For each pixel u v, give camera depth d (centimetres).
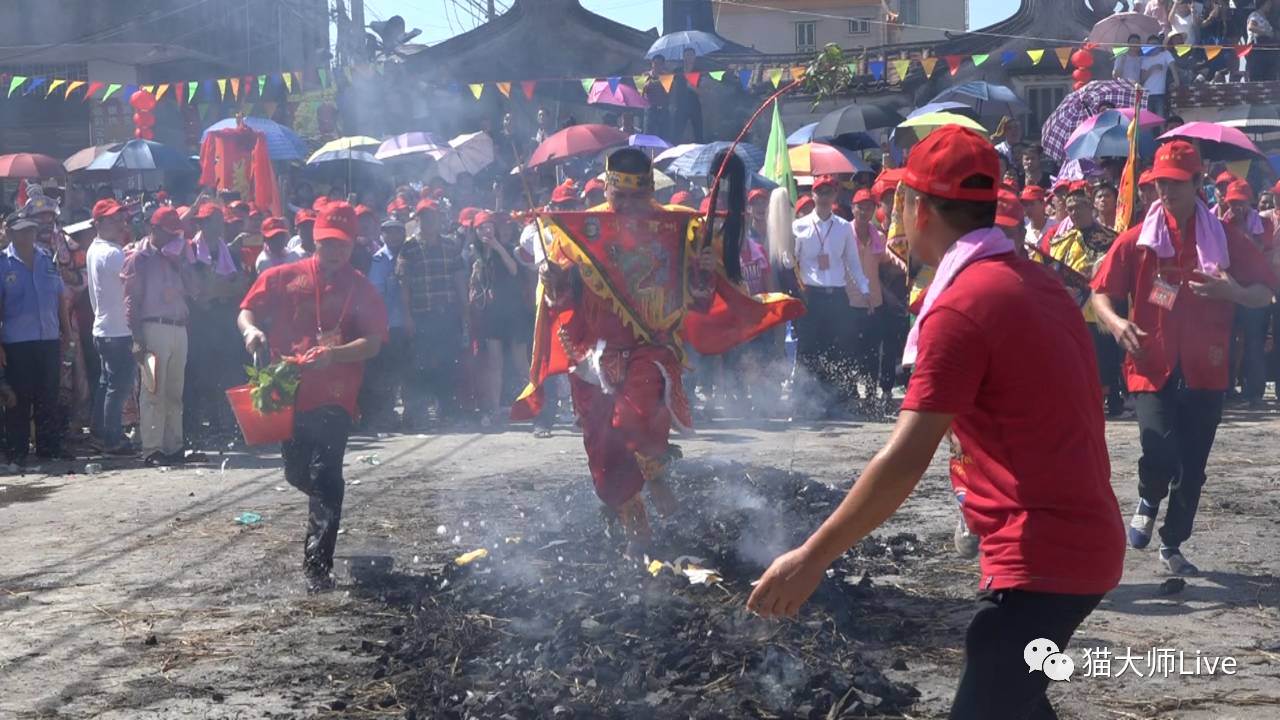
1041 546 298
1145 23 1998
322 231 674
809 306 1352
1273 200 1459
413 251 1334
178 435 1159
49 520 890
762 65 2423
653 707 483
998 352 297
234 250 1303
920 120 1231
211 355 1248
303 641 588
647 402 670
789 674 510
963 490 314
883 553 729
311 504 678
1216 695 502
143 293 1139
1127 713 484
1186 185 640
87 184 2161
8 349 1167
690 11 2800
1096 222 1159
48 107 3078
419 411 1364
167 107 2972
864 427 1273
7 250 1179
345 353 666
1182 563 678
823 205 1349
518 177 1741
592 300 679
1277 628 588
